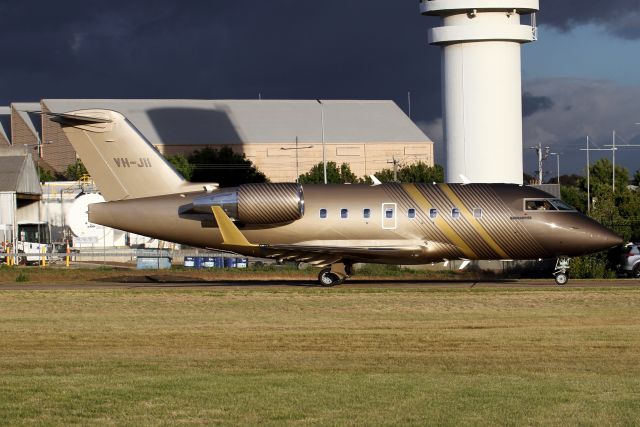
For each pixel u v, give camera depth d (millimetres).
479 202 104250
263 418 40625
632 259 129500
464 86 155750
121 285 109125
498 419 40344
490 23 153000
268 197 103250
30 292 97500
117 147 107000
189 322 76250
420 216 104000
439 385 48094
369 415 41125
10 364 57500
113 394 45438
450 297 90875
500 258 106000
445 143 159125
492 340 66562
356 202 104438
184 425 39531
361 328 72438
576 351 62094
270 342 66250
